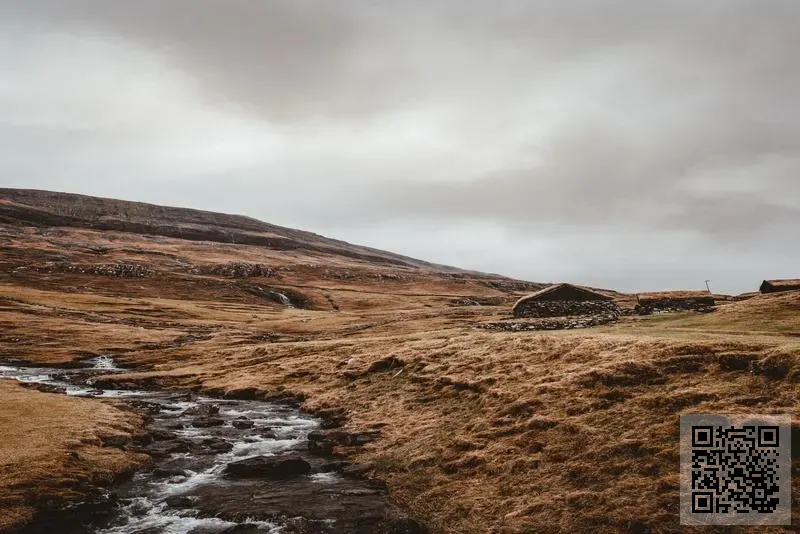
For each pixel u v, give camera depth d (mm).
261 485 21766
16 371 56688
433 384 33750
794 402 19047
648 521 15719
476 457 22203
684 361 24750
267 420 33750
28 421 28109
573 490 18219
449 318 87500
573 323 50906
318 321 103750
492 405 27453
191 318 108812
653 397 22375
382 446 26016
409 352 42062
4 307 97750
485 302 171375
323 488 21406
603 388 24672
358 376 40688
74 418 29625
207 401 41094
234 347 68500
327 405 35875
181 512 19078
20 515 17531
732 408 19828
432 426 27234
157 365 59406
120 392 45750
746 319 39281
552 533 16406
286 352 56375
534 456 21031
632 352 27922
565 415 23516
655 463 18266
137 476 22828
